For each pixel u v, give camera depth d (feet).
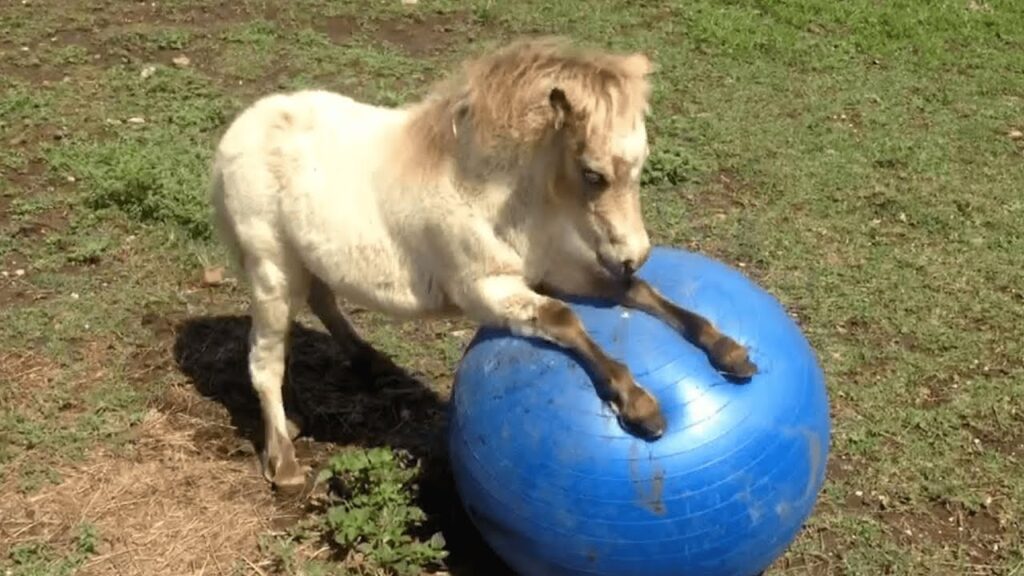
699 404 5.50
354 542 6.58
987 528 7.22
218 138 11.66
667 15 15.71
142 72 13.05
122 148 11.14
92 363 8.39
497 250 6.20
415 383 8.43
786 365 5.81
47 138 11.51
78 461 7.39
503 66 5.99
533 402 5.61
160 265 9.65
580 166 5.76
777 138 12.37
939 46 15.07
